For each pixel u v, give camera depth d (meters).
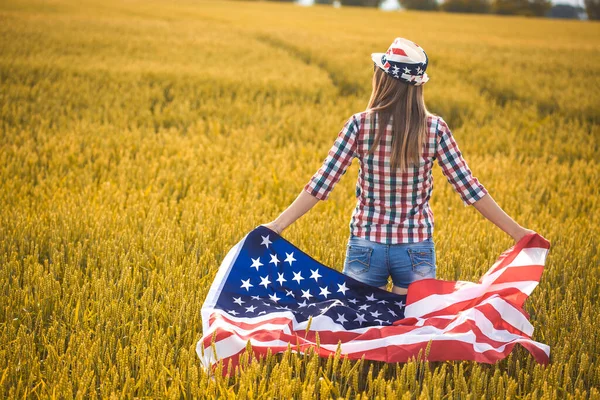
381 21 55.50
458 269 4.45
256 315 3.33
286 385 2.74
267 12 61.25
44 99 11.66
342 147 3.07
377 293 3.39
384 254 3.15
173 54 21.09
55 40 22.72
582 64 22.17
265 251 3.46
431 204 6.50
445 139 3.01
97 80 14.37
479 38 36.88
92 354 3.03
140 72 15.67
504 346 3.14
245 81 15.00
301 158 8.20
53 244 4.45
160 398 2.78
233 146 9.00
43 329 3.31
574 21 69.69
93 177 7.06
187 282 3.96
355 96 14.89
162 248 4.55
